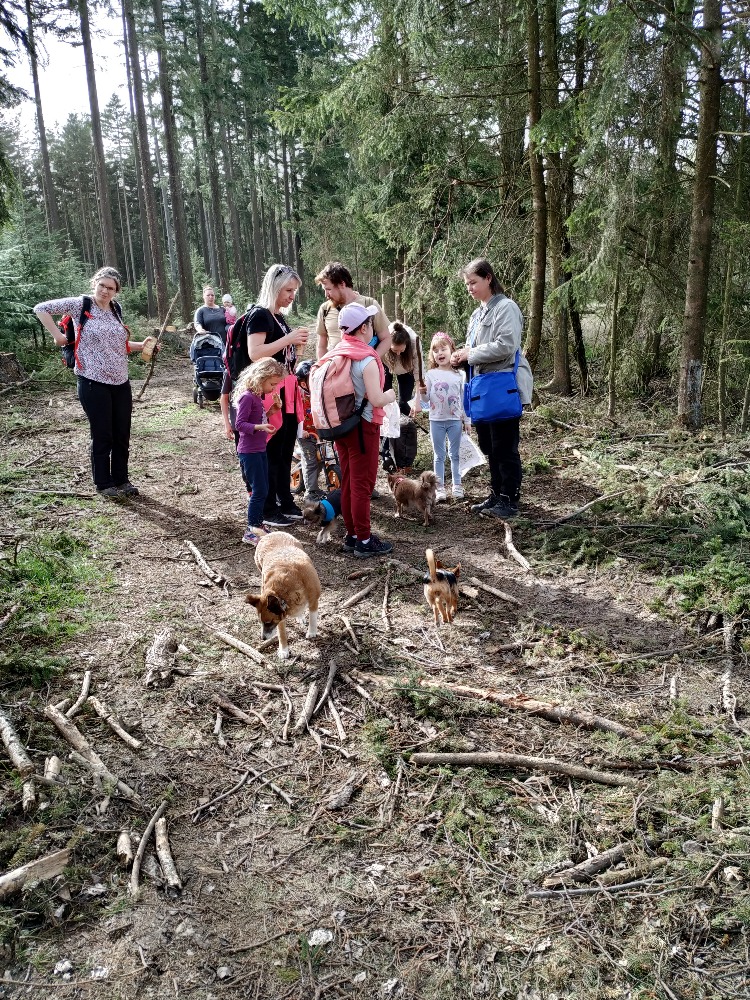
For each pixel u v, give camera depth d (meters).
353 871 2.72
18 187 11.73
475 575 5.32
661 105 7.77
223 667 4.08
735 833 2.80
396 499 6.58
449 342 6.77
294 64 30.48
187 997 2.24
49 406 11.12
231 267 49.53
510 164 10.99
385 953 2.40
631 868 2.69
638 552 5.48
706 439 7.74
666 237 9.19
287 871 2.73
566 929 2.46
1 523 6.02
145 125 21.95
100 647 4.23
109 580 5.14
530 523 6.16
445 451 6.98
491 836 2.88
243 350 6.01
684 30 7.18
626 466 7.16
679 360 8.99
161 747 3.39
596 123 7.61
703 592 4.77
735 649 4.13
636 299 9.80
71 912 2.52
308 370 6.67
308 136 11.61
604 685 3.89
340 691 3.87
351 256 24.73
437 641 4.39
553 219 10.05
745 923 2.44
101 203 21.59
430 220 11.55
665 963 2.32
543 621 4.59
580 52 10.20
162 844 2.80
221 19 28.62
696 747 3.34
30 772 3.07
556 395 10.51
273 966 2.35
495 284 6.11
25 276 16.75
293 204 34.81
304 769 3.28
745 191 8.45
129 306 32.38
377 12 9.88
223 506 6.86
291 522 6.50
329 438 5.34
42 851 2.73
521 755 3.29
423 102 10.38
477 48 10.03
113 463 7.00
